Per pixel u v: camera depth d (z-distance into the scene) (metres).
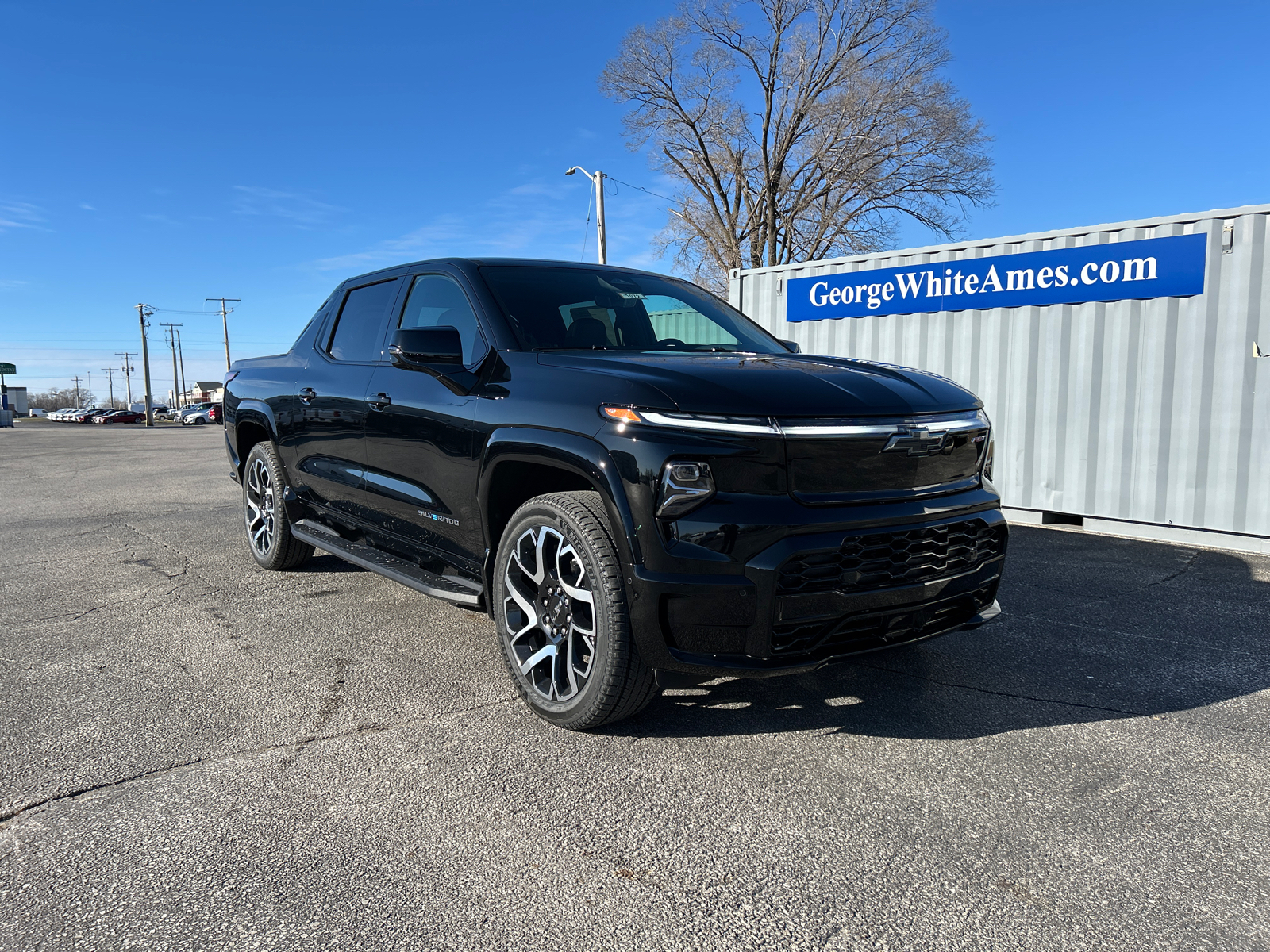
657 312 3.77
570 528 2.68
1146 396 6.23
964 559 2.80
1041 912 1.86
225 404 5.57
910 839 2.16
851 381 2.78
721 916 1.84
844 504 2.55
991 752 2.67
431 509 3.43
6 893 1.91
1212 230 5.85
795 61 30.86
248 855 2.06
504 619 2.98
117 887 1.93
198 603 4.41
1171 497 6.16
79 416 76.12
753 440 2.44
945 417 2.81
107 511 8.03
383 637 3.82
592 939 1.76
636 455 2.47
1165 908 1.88
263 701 3.06
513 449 2.87
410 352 3.07
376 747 2.69
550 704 2.82
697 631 2.46
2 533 6.69
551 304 3.48
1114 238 6.28
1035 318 6.75
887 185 31.61
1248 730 2.84
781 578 2.42
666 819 2.26
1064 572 5.19
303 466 4.56
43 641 3.75
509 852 2.09
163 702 3.04
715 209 34.00
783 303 8.51
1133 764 2.59
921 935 1.78
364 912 1.85
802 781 2.48
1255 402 5.76
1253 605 4.41
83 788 2.40
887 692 3.18
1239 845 2.14
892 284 7.60
